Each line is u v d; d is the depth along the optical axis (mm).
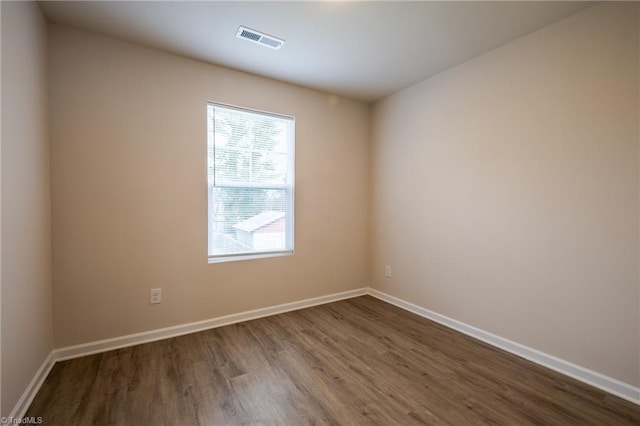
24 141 1692
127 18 2062
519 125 2320
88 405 1718
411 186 3273
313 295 3457
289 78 3059
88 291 2273
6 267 1458
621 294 1847
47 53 2076
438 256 2988
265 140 3105
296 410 1705
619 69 1831
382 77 3031
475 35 2266
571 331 2059
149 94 2459
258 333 2693
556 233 2125
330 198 3549
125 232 2395
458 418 1654
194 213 2680
